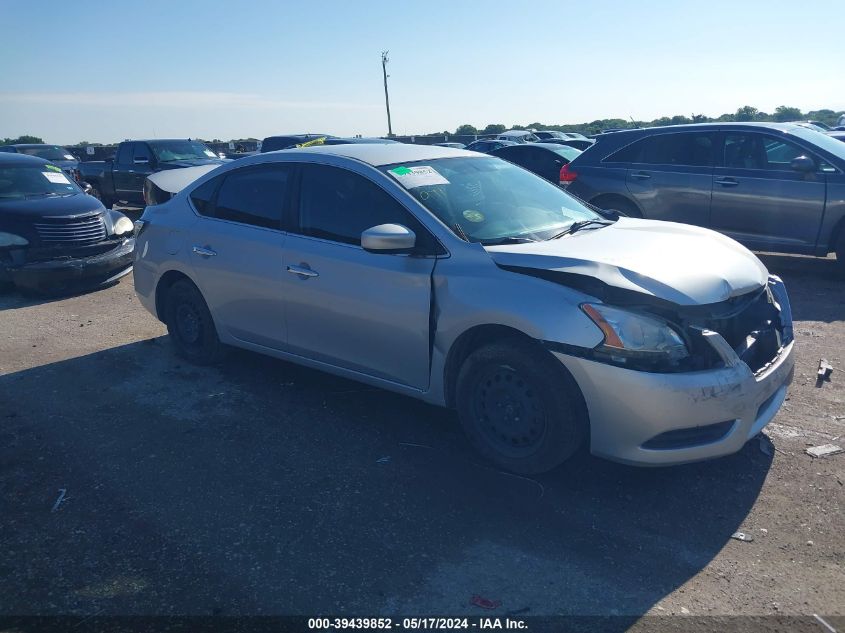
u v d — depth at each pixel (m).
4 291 8.68
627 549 3.22
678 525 3.39
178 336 5.76
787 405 4.66
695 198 8.44
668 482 3.77
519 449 3.81
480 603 2.88
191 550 3.28
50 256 8.27
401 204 4.23
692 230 4.57
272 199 4.90
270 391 5.14
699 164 8.43
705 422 3.43
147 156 15.86
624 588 2.96
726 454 3.56
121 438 4.45
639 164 8.84
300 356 4.83
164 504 3.68
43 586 3.05
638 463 3.50
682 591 2.94
